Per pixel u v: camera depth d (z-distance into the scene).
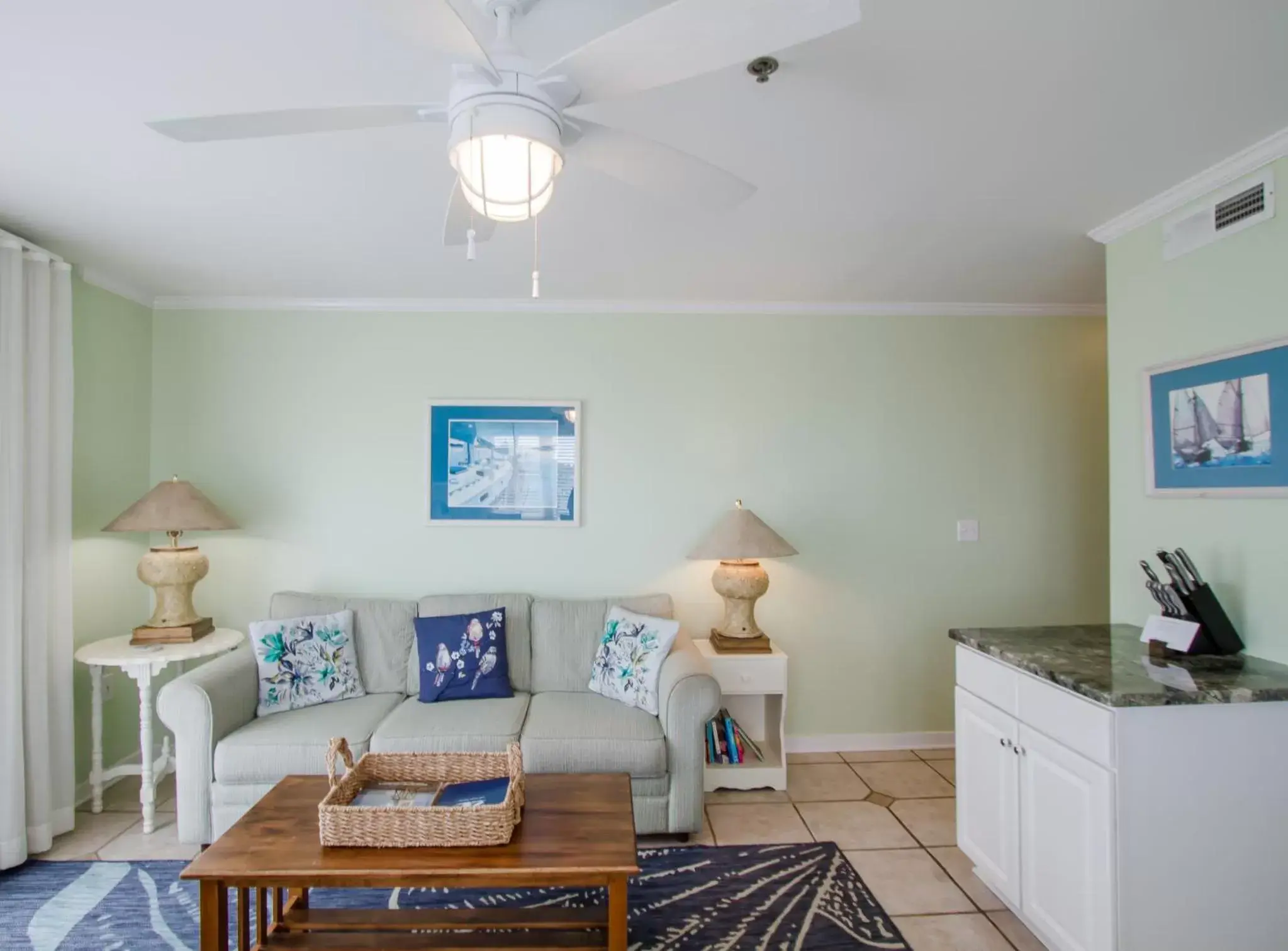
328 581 3.51
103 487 3.14
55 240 2.68
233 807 2.53
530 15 1.42
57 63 1.54
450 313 3.56
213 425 3.49
